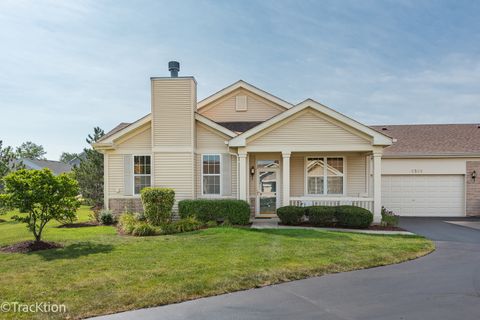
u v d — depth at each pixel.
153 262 6.61
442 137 17.59
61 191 8.66
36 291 5.04
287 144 12.64
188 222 11.15
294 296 5.03
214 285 5.35
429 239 9.63
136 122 13.84
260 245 8.18
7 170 17.64
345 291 5.25
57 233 10.51
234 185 13.73
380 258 7.10
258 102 15.65
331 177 14.48
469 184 15.61
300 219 12.11
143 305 4.61
